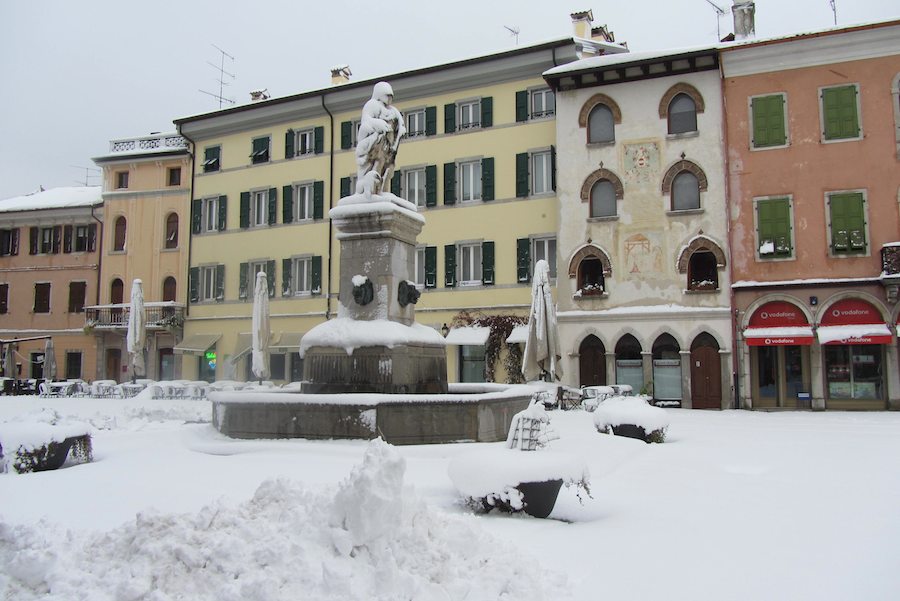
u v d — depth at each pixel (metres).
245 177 42.12
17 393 39.88
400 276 15.29
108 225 46.34
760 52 29.80
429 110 36.59
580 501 8.91
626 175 31.48
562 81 32.38
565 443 13.45
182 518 5.91
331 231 39.12
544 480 8.16
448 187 35.75
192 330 43.06
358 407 12.56
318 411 12.84
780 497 9.45
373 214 14.87
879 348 27.97
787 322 28.94
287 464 10.99
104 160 45.91
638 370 30.89
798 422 22.06
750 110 30.12
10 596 5.30
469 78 35.53
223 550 5.36
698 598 5.47
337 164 39.25
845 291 28.16
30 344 48.03
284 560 5.25
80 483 9.80
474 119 36.00
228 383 32.97
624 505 8.95
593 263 32.38
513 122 34.69
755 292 29.34
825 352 28.62
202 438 13.80
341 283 15.24
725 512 8.52
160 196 44.91
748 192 29.92
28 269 48.72
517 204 34.25
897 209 28.19
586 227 31.88
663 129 31.14
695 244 30.27
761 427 20.12
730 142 30.28
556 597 5.42
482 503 8.49
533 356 26.56
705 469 11.78
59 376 47.06
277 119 41.09
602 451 12.74
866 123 28.75
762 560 6.50
